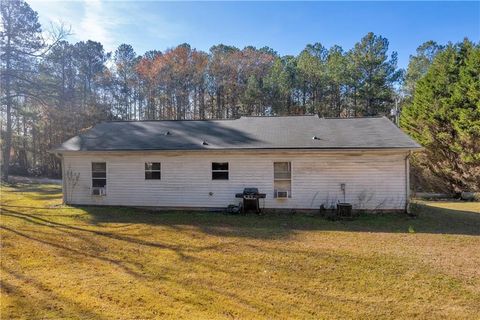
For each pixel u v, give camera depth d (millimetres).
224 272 6102
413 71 40000
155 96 45719
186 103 45844
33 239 8531
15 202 15094
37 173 34156
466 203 16484
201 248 7730
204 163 13055
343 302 4855
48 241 8336
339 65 37438
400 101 35094
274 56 46219
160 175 13336
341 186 12367
